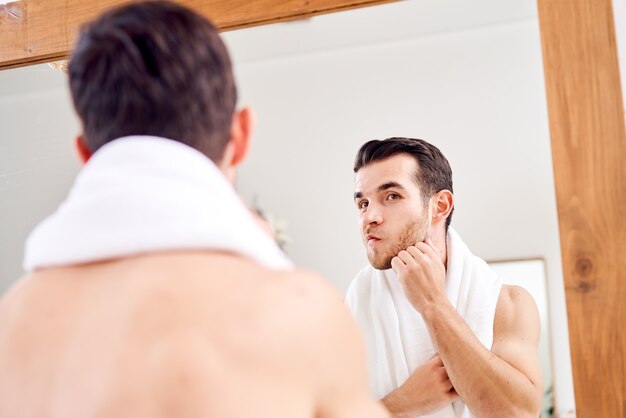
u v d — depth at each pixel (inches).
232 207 20.9
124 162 20.7
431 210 45.8
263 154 50.2
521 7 46.6
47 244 21.1
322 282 20.7
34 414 18.8
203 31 22.2
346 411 19.4
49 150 55.5
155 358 17.8
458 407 42.5
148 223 19.7
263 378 17.9
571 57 44.7
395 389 44.0
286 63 51.0
